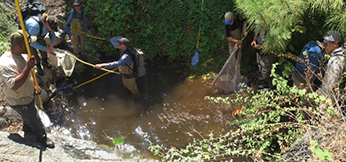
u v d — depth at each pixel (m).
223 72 6.29
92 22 7.40
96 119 5.46
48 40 6.00
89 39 7.27
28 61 3.37
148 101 5.96
